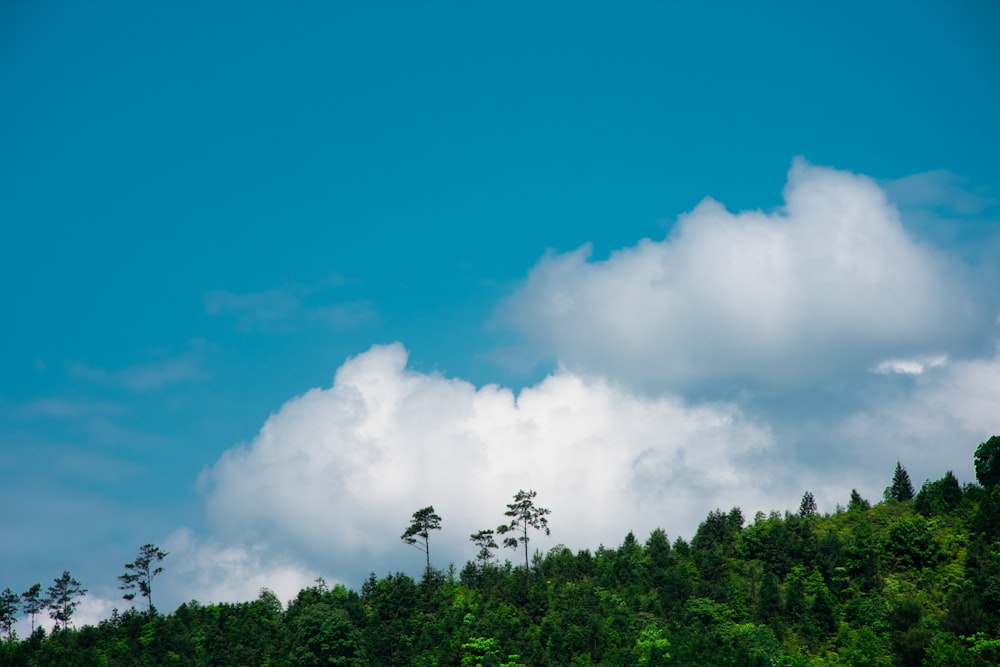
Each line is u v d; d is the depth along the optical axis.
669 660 105.25
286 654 124.31
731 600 122.62
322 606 123.62
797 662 106.50
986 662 101.75
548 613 125.56
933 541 129.12
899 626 110.38
